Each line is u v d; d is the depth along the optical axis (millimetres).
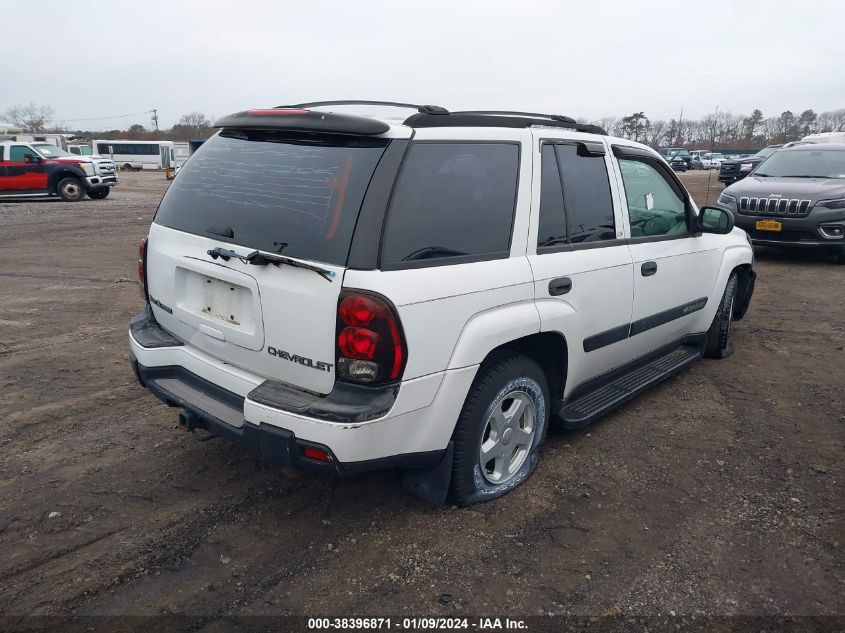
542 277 3309
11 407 4477
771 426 4320
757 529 3193
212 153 3400
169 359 3365
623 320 4039
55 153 22609
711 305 5148
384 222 2666
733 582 2816
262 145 3139
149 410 4469
